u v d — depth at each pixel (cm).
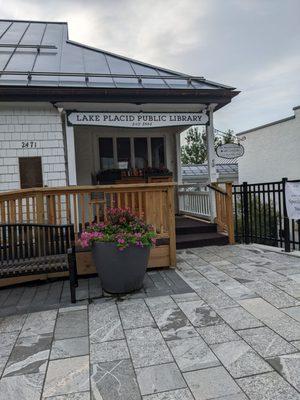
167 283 441
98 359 270
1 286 453
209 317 332
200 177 1628
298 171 1409
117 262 394
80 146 855
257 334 293
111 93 616
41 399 224
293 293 380
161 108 696
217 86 693
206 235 683
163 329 314
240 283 423
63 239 436
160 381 237
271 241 639
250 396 216
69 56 809
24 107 631
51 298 412
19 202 460
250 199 678
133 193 496
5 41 880
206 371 245
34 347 293
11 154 628
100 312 361
